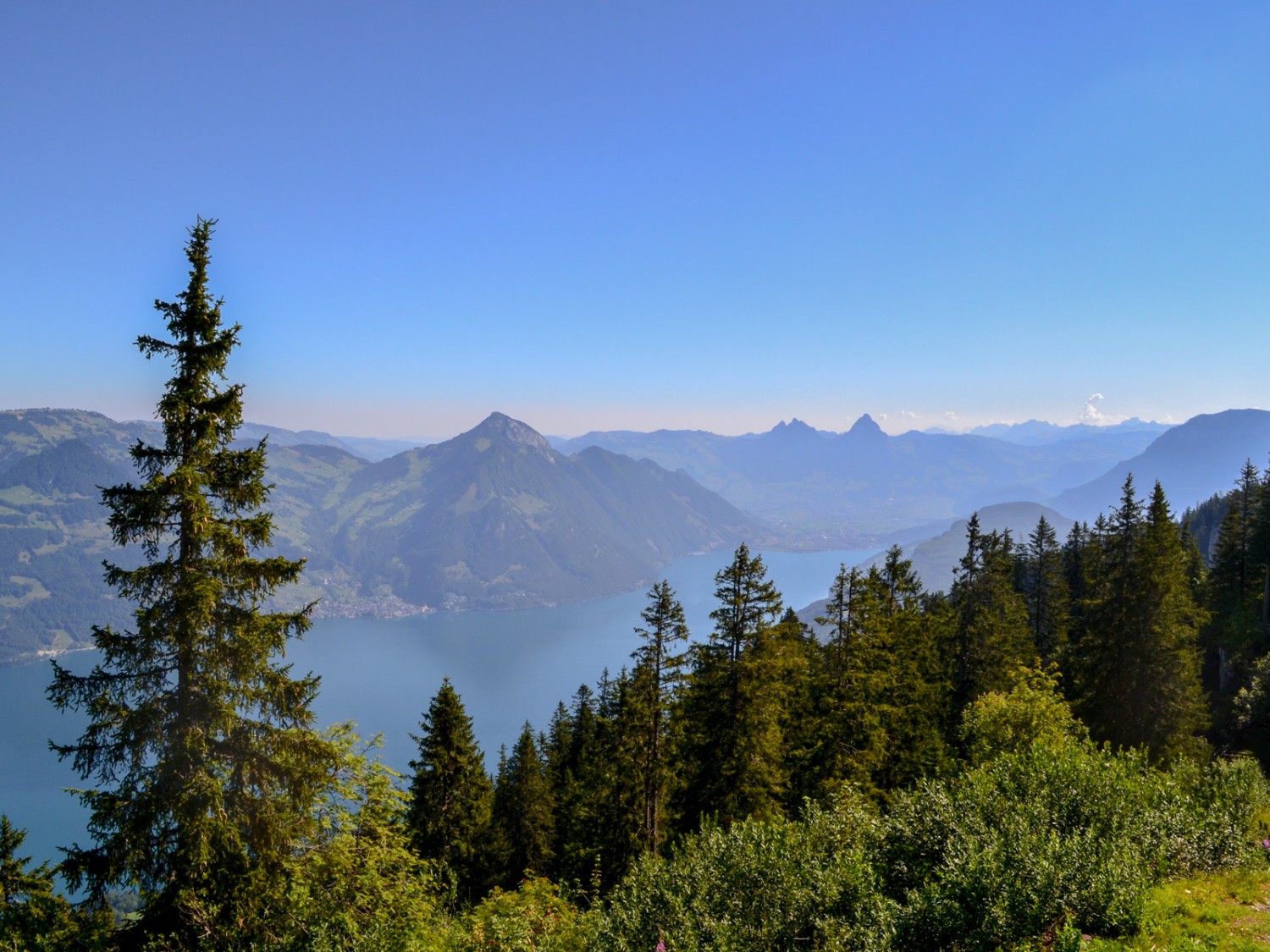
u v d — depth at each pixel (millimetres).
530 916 14625
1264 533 51219
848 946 10070
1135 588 34344
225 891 13773
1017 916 9984
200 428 13734
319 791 15500
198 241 14156
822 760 30062
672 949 10164
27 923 13539
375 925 13695
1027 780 13836
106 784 13664
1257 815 15023
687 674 29000
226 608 14469
